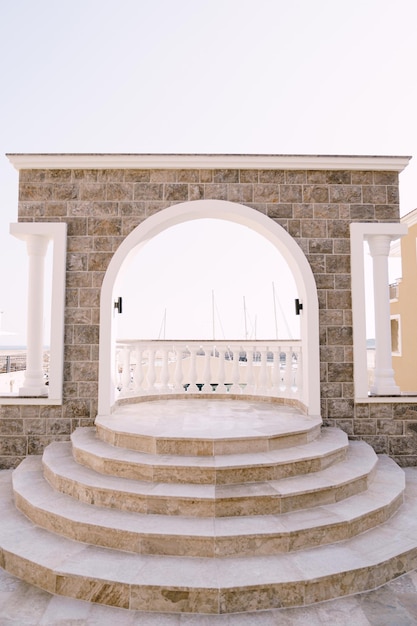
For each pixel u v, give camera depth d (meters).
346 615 2.36
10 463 4.92
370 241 5.46
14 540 2.99
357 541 2.99
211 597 2.37
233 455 3.66
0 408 4.96
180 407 5.68
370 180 5.33
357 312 5.13
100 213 5.22
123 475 3.51
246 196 5.30
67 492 3.53
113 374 5.30
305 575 2.50
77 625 2.26
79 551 2.81
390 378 5.24
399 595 2.57
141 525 2.89
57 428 4.98
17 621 2.29
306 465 3.62
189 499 3.05
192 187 5.30
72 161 5.18
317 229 5.28
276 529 2.82
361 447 4.65
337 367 5.14
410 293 14.66
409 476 4.63
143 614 2.37
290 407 5.69
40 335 5.21
